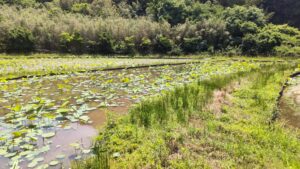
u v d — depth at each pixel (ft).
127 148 12.97
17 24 78.33
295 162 11.30
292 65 43.52
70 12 106.83
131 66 48.78
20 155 12.81
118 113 19.15
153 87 28.14
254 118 17.06
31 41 75.97
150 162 11.41
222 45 90.43
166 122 15.89
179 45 90.27
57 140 14.89
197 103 19.43
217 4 124.77
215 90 23.77
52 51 79.61
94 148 13.15
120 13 115.65
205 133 14.35
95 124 17.47
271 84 27.91
